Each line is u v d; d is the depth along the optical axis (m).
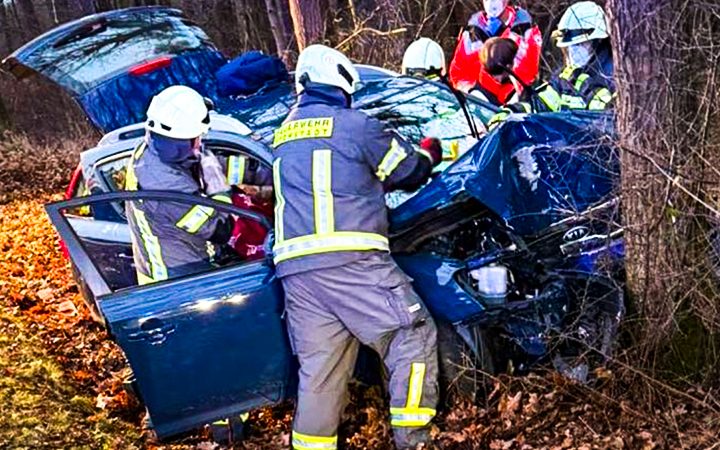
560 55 6.55
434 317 3.85
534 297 3.85
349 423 4.10
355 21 9.74
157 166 3.83
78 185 4.99
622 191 3.62
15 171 13.04
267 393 3.79
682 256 3.59
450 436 3.66
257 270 3.68
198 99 3.83
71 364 5.06
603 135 3.69
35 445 3.86
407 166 3.58
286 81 5.80
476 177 3.86
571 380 3.78
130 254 4.68
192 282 3.63
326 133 3.53
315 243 3.47
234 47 19.06
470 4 11.00
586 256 3.98
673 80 3.44
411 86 5.56
